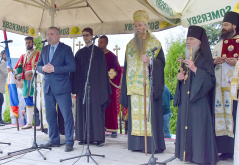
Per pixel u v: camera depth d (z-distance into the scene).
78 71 4.59
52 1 5.13
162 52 4.20
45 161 3.62
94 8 6.05
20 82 5.91
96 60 4.57
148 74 4.11
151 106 3.73
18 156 3.83
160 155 4.02
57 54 4.19
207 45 3.52
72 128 4.24
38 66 4.34
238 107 2.91
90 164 3.53
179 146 3.62
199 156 3.38
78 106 4.58
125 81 4.32
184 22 5.05
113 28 6.18
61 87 4.14
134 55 4.22
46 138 4.77
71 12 6.30
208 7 4.73
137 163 3.59
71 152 4.09
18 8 5.78
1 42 4.45
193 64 3.37
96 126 4.45
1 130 5.80
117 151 4.22
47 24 6.55
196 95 3.40
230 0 4.44
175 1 4.88
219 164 3.57
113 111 5.39
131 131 4.17
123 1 5.62
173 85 8.02
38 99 5.39
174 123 7.75
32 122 6.52
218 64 3.73
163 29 5.58
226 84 3.66
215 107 3.71
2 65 5.84
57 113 4.68
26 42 5.83
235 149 2.89
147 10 5.68
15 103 5.75
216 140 3.77
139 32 4.12
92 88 4.48
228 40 3.60
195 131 3.42
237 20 3.65
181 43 8.48
